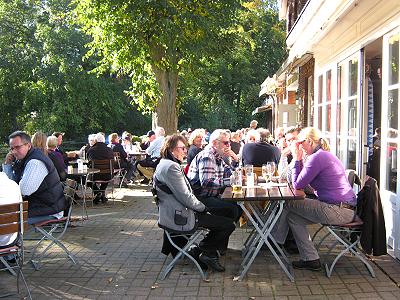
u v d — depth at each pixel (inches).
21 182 207.9
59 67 1163.9
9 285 191.2
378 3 238.5
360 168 283.7
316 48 382.3
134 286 188.1
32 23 1289.4
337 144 337.4
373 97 336.2
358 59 280.8
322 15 271.9
